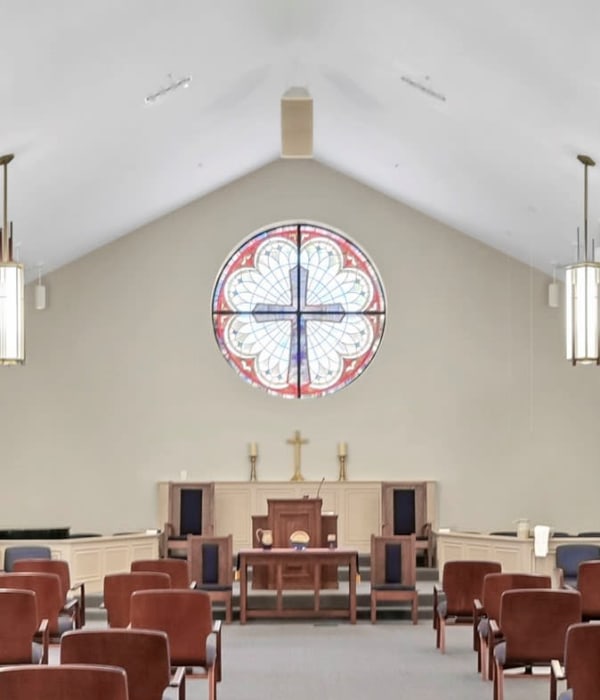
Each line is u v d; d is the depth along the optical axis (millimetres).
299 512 14211
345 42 12266
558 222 14922
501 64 10719
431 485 17438
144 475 17516
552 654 8180
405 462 17625
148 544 15312
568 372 17719
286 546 14195
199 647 8086
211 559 13555
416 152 14883
